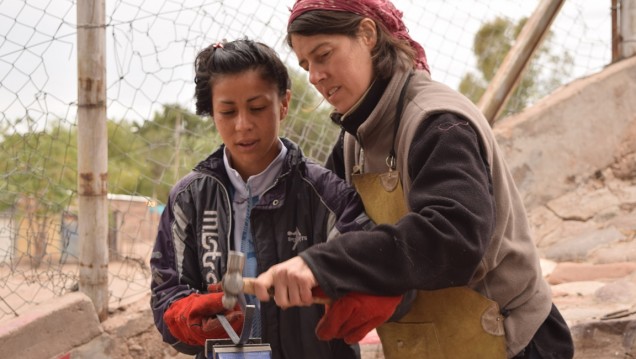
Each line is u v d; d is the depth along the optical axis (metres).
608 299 4.09
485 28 5.11
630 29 5.55
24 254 3.71
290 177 2.34
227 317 2.17
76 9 3.45
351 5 2.20
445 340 2.27
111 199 4.03
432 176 2.03
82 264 3.54
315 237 2.31
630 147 5.45
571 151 5.34
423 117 2.13
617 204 5.13
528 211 5.21
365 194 2.29
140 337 3.62
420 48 2.40
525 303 2.29
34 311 3.37
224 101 2.30
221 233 2.33
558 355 2.33
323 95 2.29
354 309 1.97
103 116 3.49
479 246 1.95
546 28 4.91
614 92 5.45
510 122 5.28
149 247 4.12
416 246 1.93
